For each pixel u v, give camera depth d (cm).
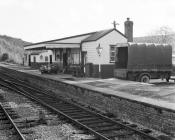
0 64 5762
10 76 3259
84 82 1981
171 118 959
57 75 2727
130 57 2141
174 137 941
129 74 2156
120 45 2256
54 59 3550
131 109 1186
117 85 1772
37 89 2230
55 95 1950
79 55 2936
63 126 1043
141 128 1061
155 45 2225
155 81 2403
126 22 2908
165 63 2259
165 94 1349
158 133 995
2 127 1011
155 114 1038
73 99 1786
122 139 888
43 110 1339
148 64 2198
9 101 1591
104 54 2686
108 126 1047
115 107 1311
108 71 2698
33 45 3359
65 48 3125
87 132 955
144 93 1391
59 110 1359
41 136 907
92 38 2761
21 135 862
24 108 1386
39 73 3041
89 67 2595
